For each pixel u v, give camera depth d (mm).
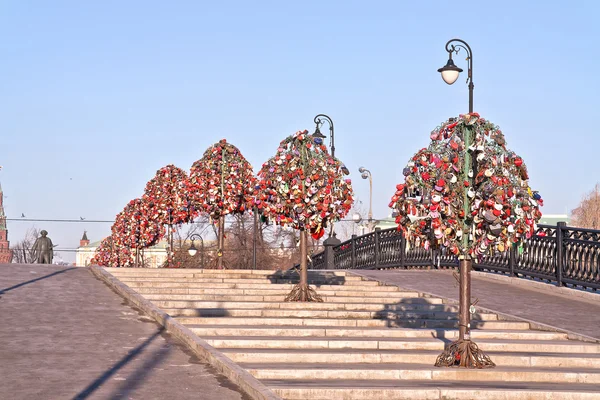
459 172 12133
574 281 19531
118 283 17359
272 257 61438
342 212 17859
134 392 8820
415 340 14320
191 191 25422
